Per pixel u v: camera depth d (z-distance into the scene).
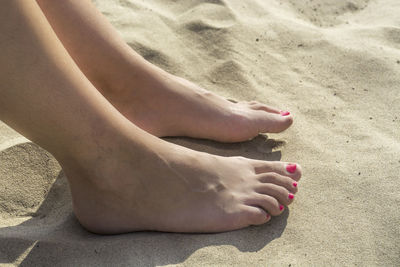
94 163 0.82
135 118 0.97
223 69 1.10
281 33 1.18
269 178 0.90
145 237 0.85
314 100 1.05
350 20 1.24
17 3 0.76
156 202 0.85
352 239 0.84
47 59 0.78
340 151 0.96
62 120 0.79
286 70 1.11
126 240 0.84
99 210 0.85
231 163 0.90
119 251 0.82
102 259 0.81
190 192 0.86
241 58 1.12
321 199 0.89
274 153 0.97
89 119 0.80
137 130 0.84
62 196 0.91
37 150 0.94
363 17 1.25
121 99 0.97
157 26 1.19
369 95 1.05
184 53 1.14
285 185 0.90
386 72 1.08
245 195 0.88
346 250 0.83
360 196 0.89
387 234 0.84
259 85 1.08
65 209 0.89
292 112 1.03
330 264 0.82
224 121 0.97
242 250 0.84
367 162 0.93
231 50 1.14
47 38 0.78
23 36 0.77
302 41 1.16
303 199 0.90
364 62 1.10
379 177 0.91
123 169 0.83
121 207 0.85
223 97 1.05
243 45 1.15
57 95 0.78
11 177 0.91
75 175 0.83
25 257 0.81
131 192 0.84
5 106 0.78
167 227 0.86
